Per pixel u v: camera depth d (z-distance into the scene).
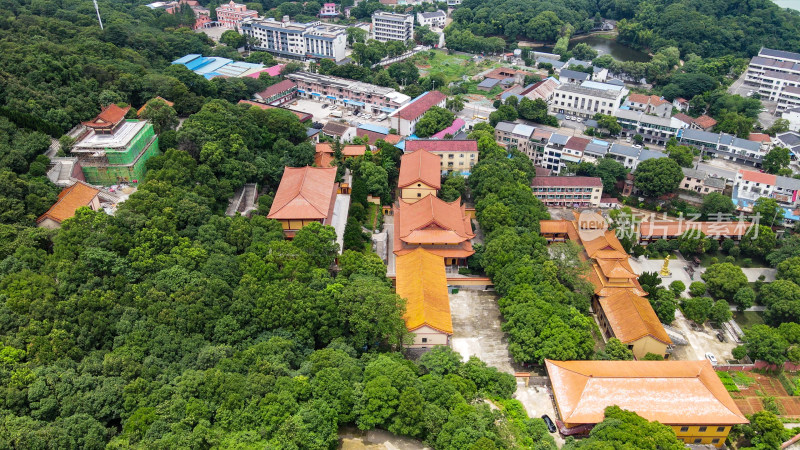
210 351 86.00
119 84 162.50
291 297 98.50
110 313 90.12
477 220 150.25
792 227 157.25
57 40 190.38
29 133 128.12
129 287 95.31
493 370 99.69
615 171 171.88
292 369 90.81
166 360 86.50
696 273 144.50
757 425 95.69
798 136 197.62
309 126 195.75
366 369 87.81
